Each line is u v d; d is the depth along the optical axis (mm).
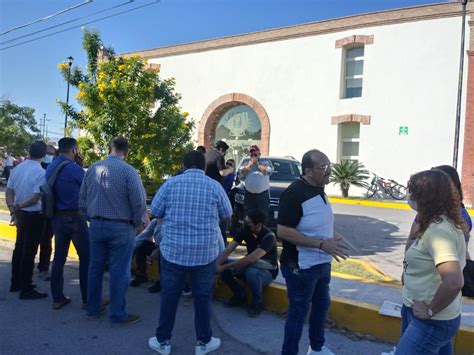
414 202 2764
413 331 2637
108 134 8539
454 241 2514
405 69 16672
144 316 4895
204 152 6617
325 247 3449
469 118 15500
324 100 18422
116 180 4492
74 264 6973
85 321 4688
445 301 2426
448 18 15883
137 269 6086
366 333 4527
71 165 4973
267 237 5082
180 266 3889
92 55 9242
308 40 18812
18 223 5363
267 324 4777
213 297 5648
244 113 20891
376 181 16922
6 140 26641
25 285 5309
